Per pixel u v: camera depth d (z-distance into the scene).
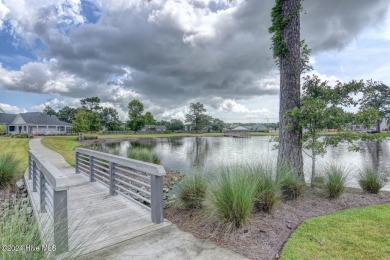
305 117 3.91
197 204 3.22
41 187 2.97
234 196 2.44
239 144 26.28
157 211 2.79
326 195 3.63
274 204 2.88
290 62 4.20
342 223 2.64
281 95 4.32
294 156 4.08
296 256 1.97
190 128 68.62
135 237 2.41
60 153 12.17
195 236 2.42
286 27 4.23
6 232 1.32
